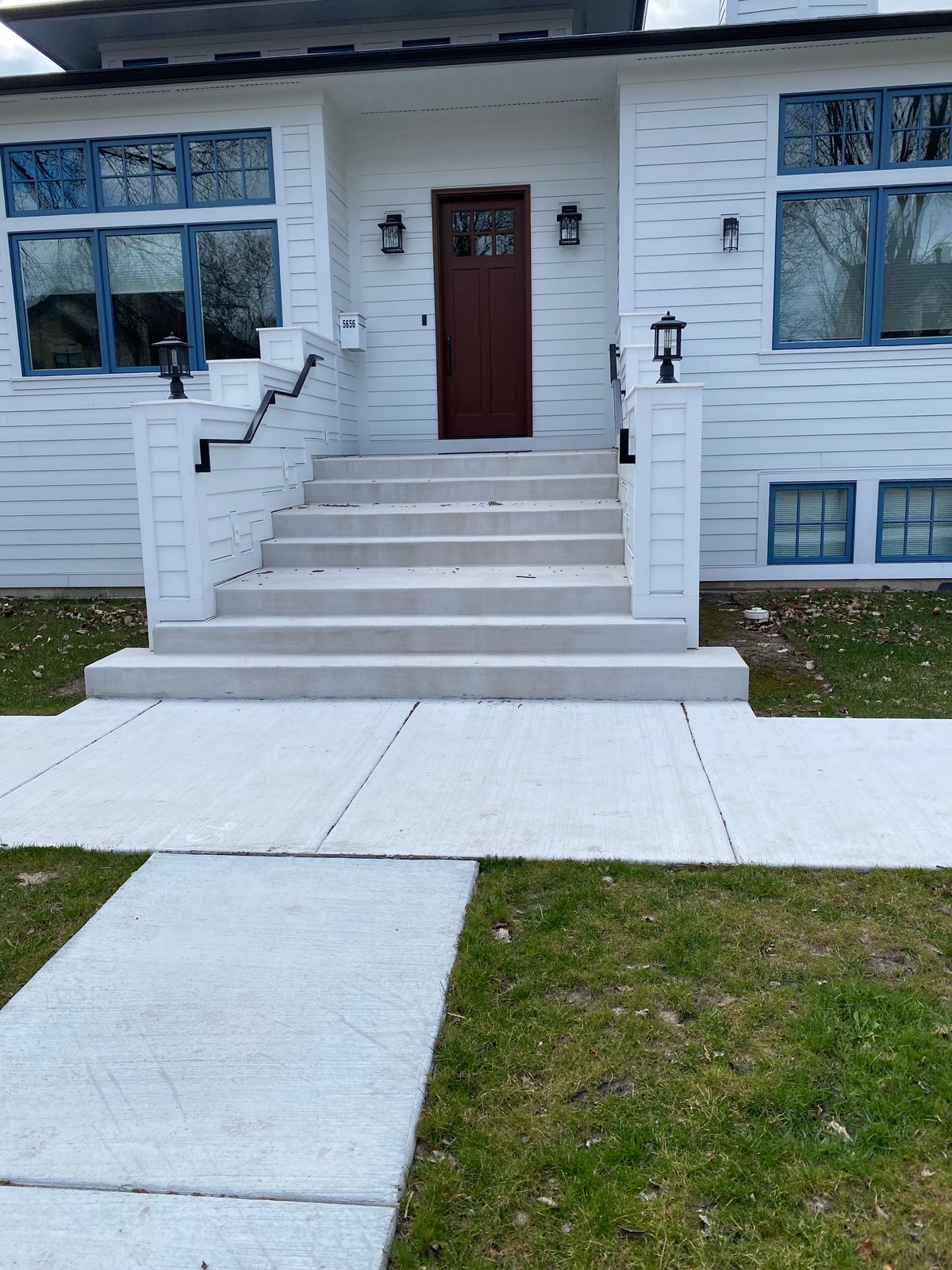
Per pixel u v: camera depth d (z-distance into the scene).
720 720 4.95
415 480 7.76
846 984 2.66
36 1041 2.54
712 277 8.34
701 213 8.25
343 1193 2.03
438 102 8.88
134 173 8.78
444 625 5.61
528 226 9.25
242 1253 1.90
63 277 9.02
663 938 2.93
